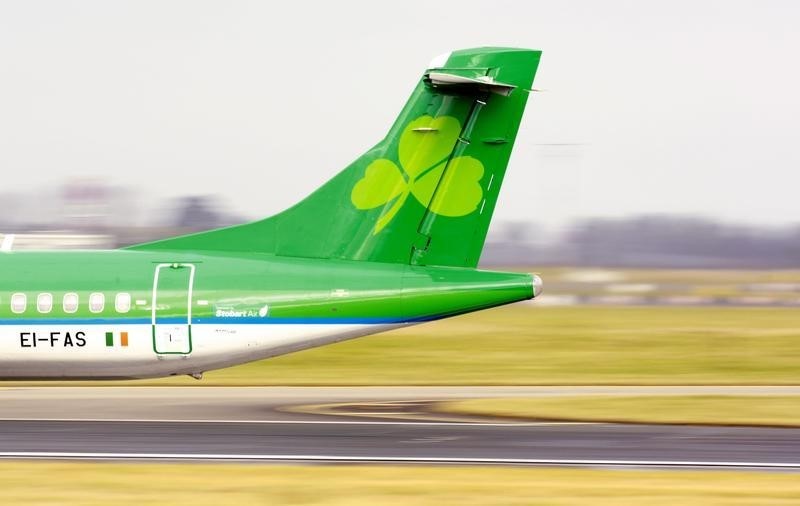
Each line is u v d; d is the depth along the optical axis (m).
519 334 181.50
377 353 153.12
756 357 147.62
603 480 61.78
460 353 153.00
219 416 88.31
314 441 75.31
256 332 85.12
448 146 85.31
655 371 131.75
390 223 85.81
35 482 61.47
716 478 62.44
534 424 83.25
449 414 89.25
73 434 78.81
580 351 155.50
